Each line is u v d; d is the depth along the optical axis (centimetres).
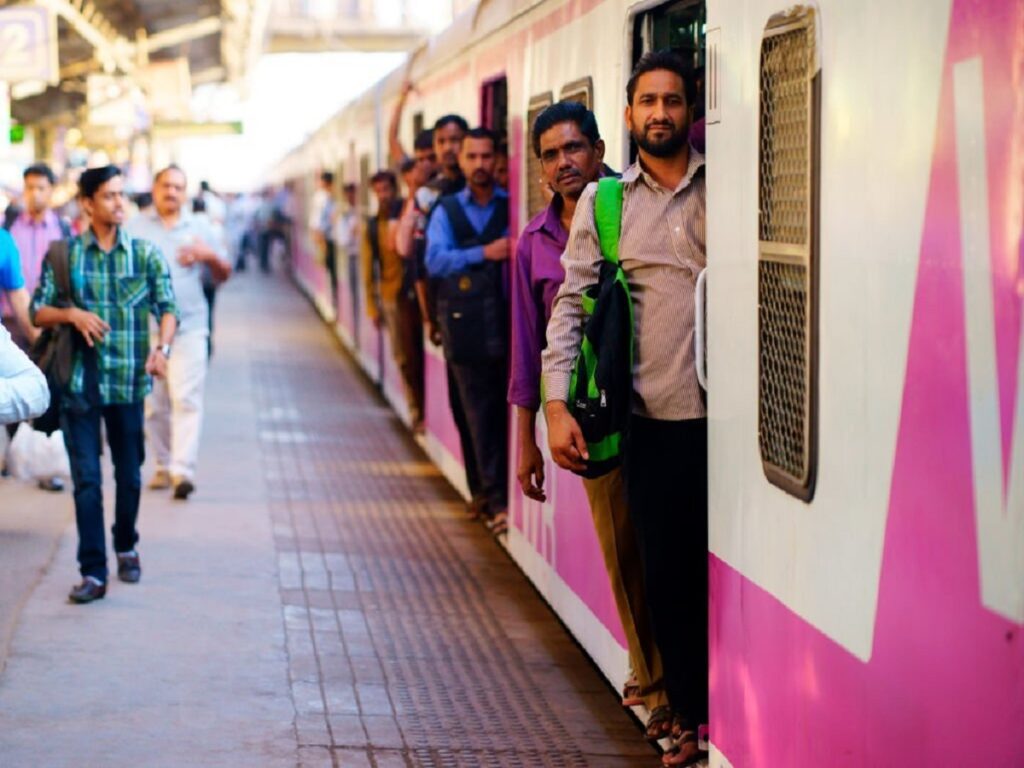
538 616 691
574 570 620
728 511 403
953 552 266
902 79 283
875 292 297
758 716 380
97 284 661
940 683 272
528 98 702
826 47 322
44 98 2780
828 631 329
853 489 312
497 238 784
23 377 407
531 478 521
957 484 264
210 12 2738
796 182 345
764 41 364
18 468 902
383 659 617
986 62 251
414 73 1165
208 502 929
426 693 574
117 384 672
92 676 576
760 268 372
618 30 535
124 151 2791
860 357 306
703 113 497
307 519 894
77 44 2362
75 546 784
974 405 257
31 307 662
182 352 916
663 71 429
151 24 2861
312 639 641
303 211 2978
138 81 2711
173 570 747
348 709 551
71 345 659
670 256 435
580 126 500
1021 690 243
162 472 955
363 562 788
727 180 397
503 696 574
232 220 3709
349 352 1889
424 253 887
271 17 4688
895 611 292
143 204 1125
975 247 255
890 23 289
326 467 1081
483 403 804
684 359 436
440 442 1045
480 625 675
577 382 436
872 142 297
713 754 423
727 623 407
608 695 579
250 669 594
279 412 1368
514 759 504
